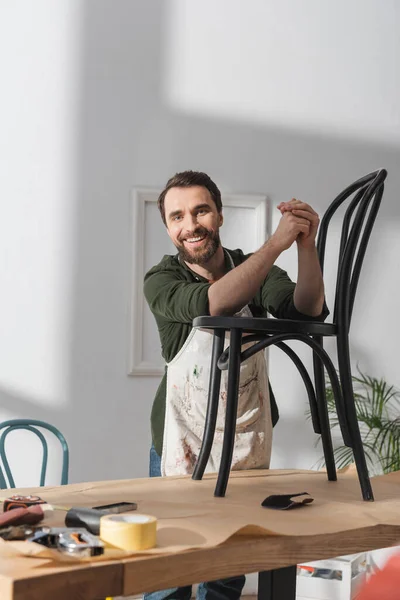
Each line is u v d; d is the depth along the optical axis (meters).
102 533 0.93
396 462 3.44
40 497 1.31
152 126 3.60
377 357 3.75
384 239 3.78
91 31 3.57
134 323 3.50
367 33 3.82
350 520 1.15
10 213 3.48
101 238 3.52
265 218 3.65
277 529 1.05
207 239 2.00
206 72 3.67
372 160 3.79
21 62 3.52
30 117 3.51
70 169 3.52
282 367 3.63
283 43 3.74
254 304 1.92
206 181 2.03
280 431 3.62
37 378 3.45
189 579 0.91
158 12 3.63
